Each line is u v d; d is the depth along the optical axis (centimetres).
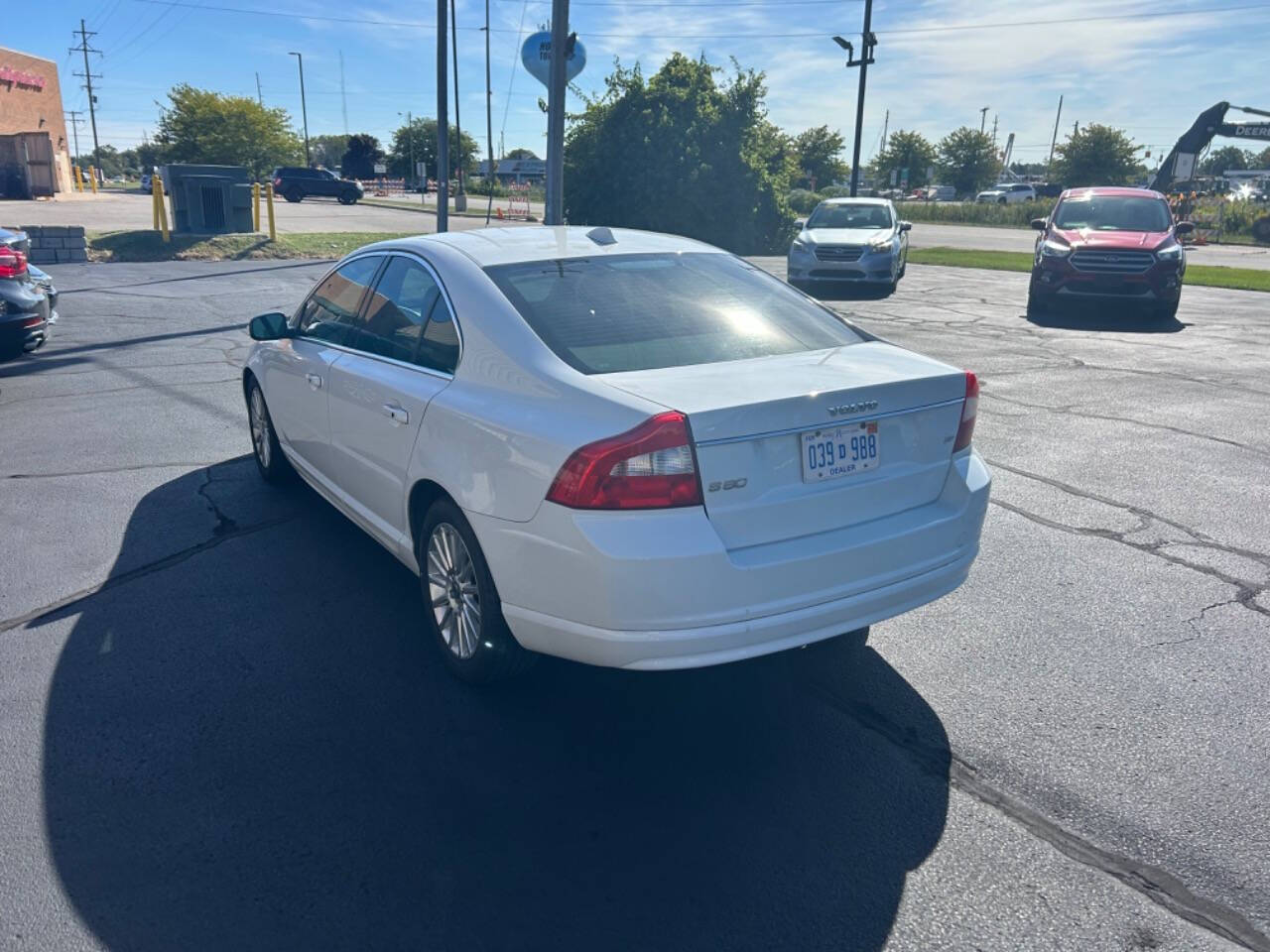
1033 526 570
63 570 494
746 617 314
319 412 495
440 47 2106
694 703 380
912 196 9106
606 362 348
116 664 402
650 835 302
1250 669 404
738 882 282
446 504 373
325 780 328
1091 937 261
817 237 1794
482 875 284
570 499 309
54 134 4656
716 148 2777
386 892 276
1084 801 319
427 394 386
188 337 1180
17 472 652
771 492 319
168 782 325
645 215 2814
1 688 382
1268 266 2600
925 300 1670
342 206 4616
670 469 303
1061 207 1606
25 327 967
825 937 262
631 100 2786
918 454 355
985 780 330
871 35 2878
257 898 273
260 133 7219
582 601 312
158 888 277
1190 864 290
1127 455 713
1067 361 1098
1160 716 369
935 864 290
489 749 347
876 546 337
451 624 390
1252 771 335
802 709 375
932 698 383
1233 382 984
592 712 373
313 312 538
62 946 255
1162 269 1416
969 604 466
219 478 641
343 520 567
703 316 388
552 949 257
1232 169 13412
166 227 2197
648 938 261
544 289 388
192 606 456
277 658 409
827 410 325
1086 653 418
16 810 309
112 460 679
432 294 417
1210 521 579
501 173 9388
